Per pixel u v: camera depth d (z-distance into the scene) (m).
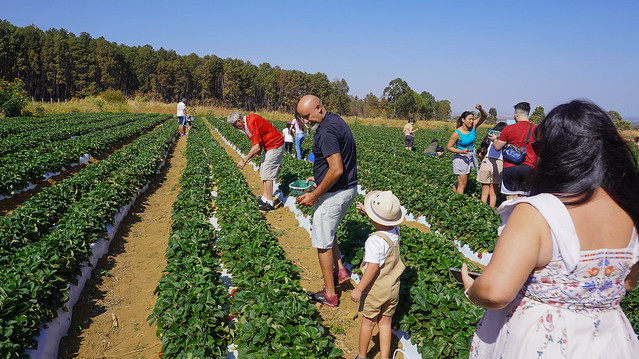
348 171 4.58
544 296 1.70
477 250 7.08
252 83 121.38
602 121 1.66
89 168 10.70
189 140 21.67
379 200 3.57
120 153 13.87
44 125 22.16
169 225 8.22
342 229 6.64
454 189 11.62
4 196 8.64
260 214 7.81
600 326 1.66
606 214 1.63
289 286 4.71
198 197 8.88
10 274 4.41
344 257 6.06
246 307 4.46
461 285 5.05
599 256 1.62
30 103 33.44
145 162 12.02
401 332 4.38
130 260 6.41
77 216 6.62
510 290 1.64
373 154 19.00
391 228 3.68
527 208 1.70
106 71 104.88
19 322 3.76
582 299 1.65
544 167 1.77
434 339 3.92
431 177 13.48
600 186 1.62
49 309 4.27
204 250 5.81
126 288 5.51
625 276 1.70
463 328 3.90
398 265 3.68
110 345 4.29
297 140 15.97
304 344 3.78
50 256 5.08
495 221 7.69
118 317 4.82
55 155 12.10
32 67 92.38
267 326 3.99
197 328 4.01
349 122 60.78
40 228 6.65
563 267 1.63
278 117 62.31
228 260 5.84
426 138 33.00
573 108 1.73
